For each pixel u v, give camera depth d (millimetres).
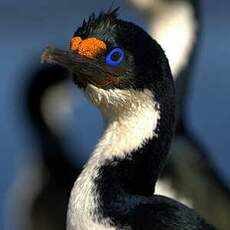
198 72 25297
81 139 19828
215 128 21750
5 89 23500
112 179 7766
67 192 13820
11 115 22234
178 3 13391
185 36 13320
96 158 7906
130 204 7570
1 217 17469
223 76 25141
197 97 23875
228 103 23453
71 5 30516
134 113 7941
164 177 11609
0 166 19844
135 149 7895
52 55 8047
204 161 12109
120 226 7453
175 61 13070
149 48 7969
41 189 13984
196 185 11789
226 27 29297
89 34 8078
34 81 16484
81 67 8031
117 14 8609
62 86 16391
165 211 7520
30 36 28859
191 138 12273
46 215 13820
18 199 14523
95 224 7523
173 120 8008
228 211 11938
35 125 16047
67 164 14180
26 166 17000
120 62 7965
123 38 7992
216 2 30891
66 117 16453
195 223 7508
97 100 8055
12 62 25578
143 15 13742
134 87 7934
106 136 8008
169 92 7977
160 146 7941
